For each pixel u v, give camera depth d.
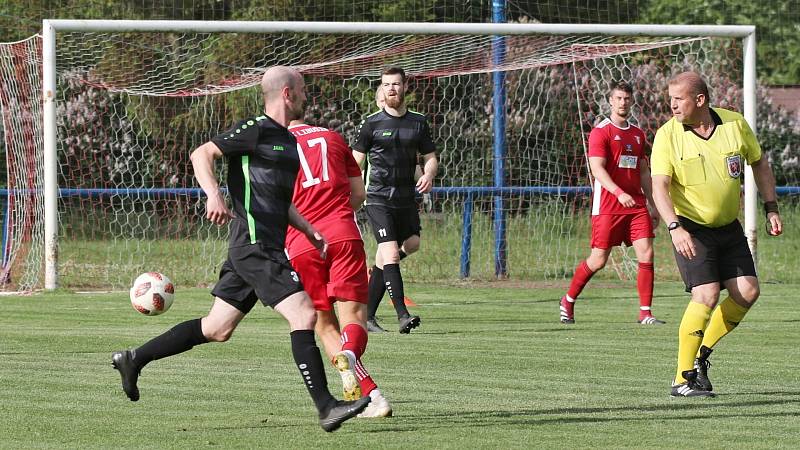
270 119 17.20
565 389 21.98
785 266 53.50
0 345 28.67
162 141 58.62
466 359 26.31
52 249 43.25
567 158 60.34
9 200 46.75
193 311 37.34
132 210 56.06
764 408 19.83
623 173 33.88
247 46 55.03
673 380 23.12
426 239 58.09
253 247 16.97
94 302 40.06
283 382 22.66
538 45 48.19
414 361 25.98
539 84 61.19
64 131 57.34
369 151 32.59
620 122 34.03
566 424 18.27
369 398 16.50
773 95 78.62
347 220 19.84
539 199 56.78
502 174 51.62
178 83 54.22
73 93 56.56
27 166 46.25
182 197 57.59
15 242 46.62
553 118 60.22
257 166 17.00
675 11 78.69
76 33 47.12
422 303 40.69
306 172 19.84
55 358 26.27
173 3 65.69
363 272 19.72
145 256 54.12
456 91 60.72
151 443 16.64
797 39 83.31
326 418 16.58
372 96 57.91
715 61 57.50
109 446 16.42
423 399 20.80
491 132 60.50
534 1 69.25
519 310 38.19
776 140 71.81
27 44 45.59
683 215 21.11
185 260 53.16
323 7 62.50
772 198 21.50
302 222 17.42
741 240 21.20
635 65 60.47
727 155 20.78
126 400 20.50
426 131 32.78
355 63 50.00
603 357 26.67
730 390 21.94
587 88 60.72
